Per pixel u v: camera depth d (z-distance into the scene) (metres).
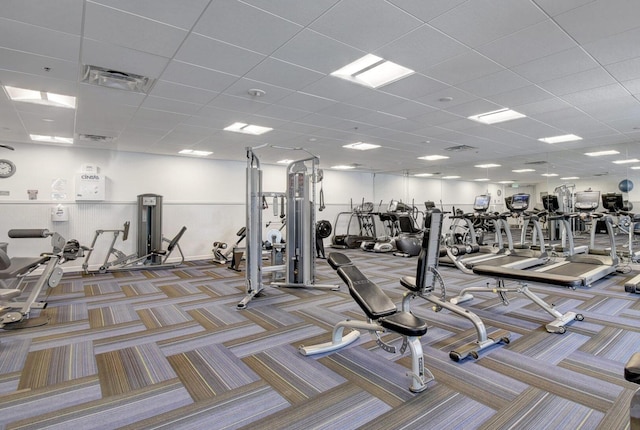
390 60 3.14
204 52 2.94
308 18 2.45
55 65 3.13
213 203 8.34
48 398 2.12
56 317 3.72
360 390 2.21
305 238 5.08
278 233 6.37
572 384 2.25
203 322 3.56
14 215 6.19
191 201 8.05
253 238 4.50
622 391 2.16
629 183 6.79
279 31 2.62
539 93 4.01
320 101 4.23
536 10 2.37
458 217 7.50
